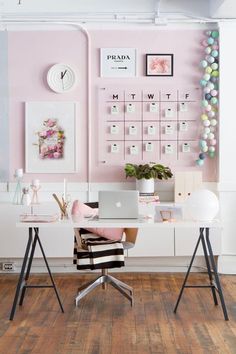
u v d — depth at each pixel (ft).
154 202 18.08
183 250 18.54
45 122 19.34
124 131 19.35
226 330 12.87
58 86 19.27
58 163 19.31
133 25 19.27
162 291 16.58
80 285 17.38
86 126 19.40
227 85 18.94
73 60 19.29
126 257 19.10
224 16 18.65
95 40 19.27
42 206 18.39
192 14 18.99
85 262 14.39
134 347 11.74
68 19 19.11
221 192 19.08
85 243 14.65
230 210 19.10
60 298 15.71
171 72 19.33
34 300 15.51
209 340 12.19
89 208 15.19
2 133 19.34
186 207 13.97
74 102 19.27
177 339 12.25
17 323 13.39
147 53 19.30
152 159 19.42
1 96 19.30
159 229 18.53
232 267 18.94
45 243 18.42
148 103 19.33
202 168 19.45
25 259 13.82
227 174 19.07
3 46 19.25
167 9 19.06
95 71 19.30
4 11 19.08
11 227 18.39
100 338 12.32
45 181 19.36
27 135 19.29
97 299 15.64
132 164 18.98
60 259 19.10
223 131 19.01
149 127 19.36
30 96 19.30
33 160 19.31
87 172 19.42
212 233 18.58
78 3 19.12
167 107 19.34
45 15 19.07
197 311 14.43
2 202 19.12
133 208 13.92
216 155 19.39
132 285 17.39
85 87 19.34
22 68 19.30
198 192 13.93
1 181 19.30
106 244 14.60
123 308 14.70
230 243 19.10
